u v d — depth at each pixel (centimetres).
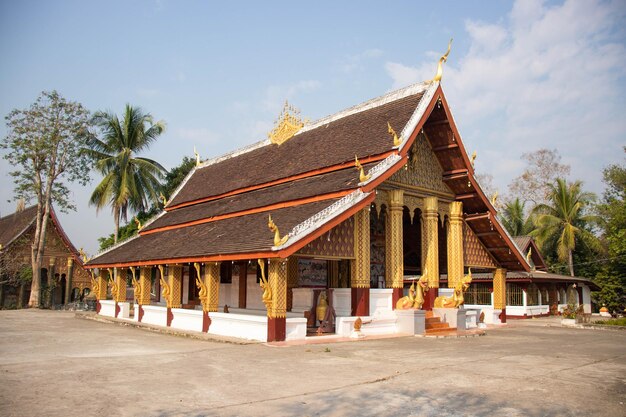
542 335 2028
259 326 1659
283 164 2441
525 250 3891
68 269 4331
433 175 2241
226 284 2592
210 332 1891
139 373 1064
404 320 1906
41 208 3847
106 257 2903
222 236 1983
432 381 985
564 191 4544
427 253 2158
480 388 926
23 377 1012
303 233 1573
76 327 2198
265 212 2044
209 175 3212
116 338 1764
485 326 2408
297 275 2183
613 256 3850
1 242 4259
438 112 2139
